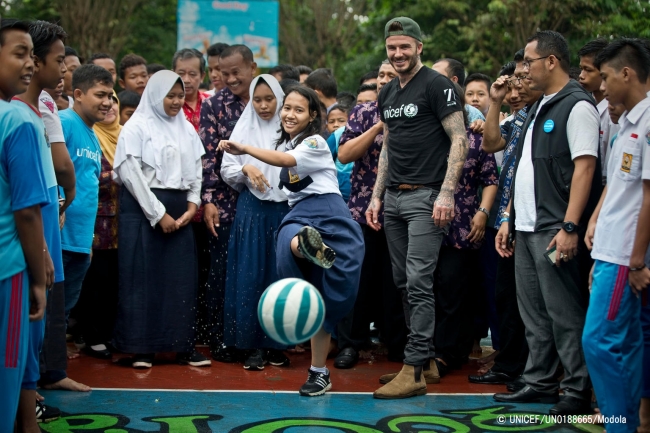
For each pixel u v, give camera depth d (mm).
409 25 4996
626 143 3820
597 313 3861
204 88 9633
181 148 5734
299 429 4156
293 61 21562
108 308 6039
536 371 4812
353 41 21688
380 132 5852
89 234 5172
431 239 4926
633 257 3740
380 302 6375
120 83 7500
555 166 4555
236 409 4539
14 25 3420
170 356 6051
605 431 4109
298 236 4453
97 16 18375
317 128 5215
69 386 4883
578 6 13570
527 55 4695
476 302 6199
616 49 3898
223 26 12367
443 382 5348
